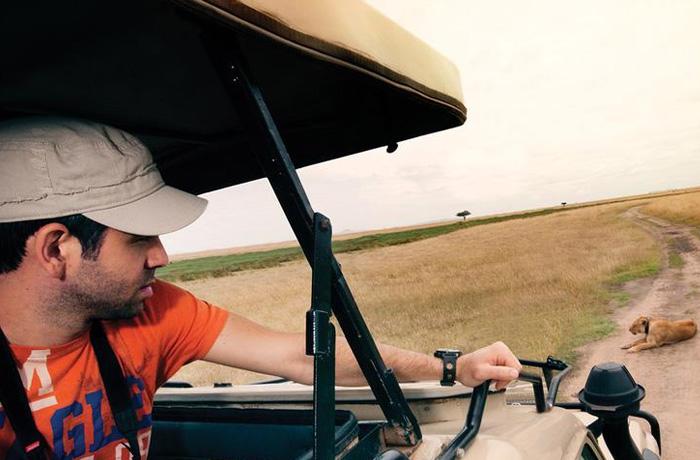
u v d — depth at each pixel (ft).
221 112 5.58
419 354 5.60
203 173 6.98
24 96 4.77
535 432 5.34
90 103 5.07
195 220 4.41
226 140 6.19
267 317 94.99
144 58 4.26
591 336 52.80
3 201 3.74
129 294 4.25
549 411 6.08
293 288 122.52
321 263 3.67
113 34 3.85
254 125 3.60
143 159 4.29
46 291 3.95
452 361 5.29
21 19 3.50
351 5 3.72
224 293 124.36
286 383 7.95
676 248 104.99
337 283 3.88
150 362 4.99
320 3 3.38
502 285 95.61
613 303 67.72
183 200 4.49
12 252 3.85
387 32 4.09
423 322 75.66
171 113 5.48
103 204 3.93
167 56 4.27
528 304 76.38
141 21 3.70
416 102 5.00
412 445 4.50
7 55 3.98
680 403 29.68
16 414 3.90
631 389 5.87
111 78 4.59
